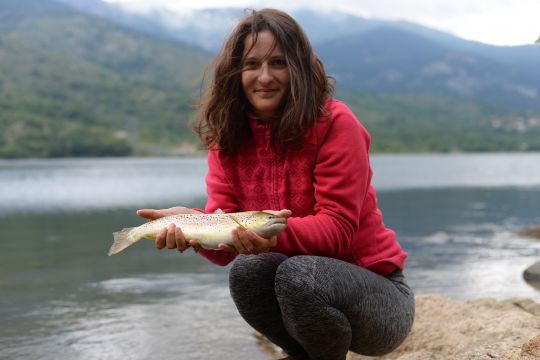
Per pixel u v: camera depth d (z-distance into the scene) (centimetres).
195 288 604
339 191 281
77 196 2284
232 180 307
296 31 287
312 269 273
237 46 292
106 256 818
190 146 12888
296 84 280
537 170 4956
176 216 280
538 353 291
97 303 540
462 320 417
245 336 437
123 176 4281
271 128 292
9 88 15962
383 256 302
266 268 299
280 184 296
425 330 408
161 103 15875
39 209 1698
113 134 12731
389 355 388
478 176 3809
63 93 16062
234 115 297
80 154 11612
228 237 267
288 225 277
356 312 281
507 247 894
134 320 481
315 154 287
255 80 288
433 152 14662
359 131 289
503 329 372
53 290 598
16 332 449
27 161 10138
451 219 1299
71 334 443
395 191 2361
